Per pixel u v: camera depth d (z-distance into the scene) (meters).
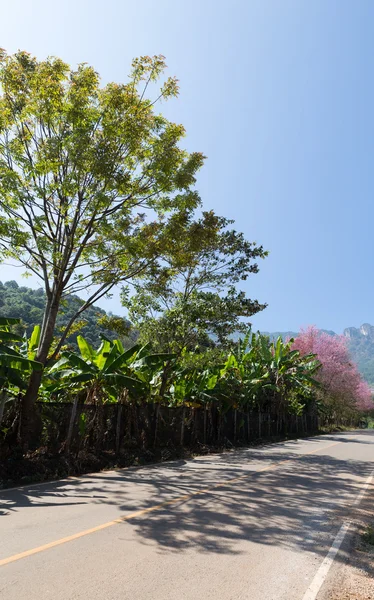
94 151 12.38
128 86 13.41
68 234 13.69
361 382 63.69
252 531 6.12
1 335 11.87
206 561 4.84
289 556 5.13
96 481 10.18
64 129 12.99
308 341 47.72
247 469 13.04
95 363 14.54
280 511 7.48
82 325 17.48
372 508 8.10
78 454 12.14
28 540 5.36
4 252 12.89
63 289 13.70
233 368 25.19
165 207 14.64
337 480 11.33
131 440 15.10
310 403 42.62
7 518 6.45
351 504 8.38
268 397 30.78
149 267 15.28
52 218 13.56
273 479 11.12
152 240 14.47
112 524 6.22
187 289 20.17
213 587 4.13
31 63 13.03
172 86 13.55
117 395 14.65
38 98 12.54
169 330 17.88
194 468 13.02
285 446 23.25
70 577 4.21
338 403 52.94
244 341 31.44
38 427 11.58
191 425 19.30
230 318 17.75
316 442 27.11
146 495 8.53
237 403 24.52
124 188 12.95
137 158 13.95
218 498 8.38
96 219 13.24
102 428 13.45
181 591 4.00
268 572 4.59
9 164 12.95
